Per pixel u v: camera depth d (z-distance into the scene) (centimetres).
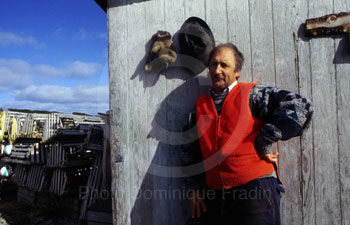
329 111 172
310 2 179
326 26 171
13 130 593
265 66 187
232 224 143
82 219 378
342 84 170
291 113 127
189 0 207
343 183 167
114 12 226
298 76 179
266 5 189
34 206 506
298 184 176
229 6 198
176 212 203
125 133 218
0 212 477
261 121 147
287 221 178
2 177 616
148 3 218
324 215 170
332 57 173
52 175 498
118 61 222
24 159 532
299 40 180
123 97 220
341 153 168
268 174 143
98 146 376
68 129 500
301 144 177
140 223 211
